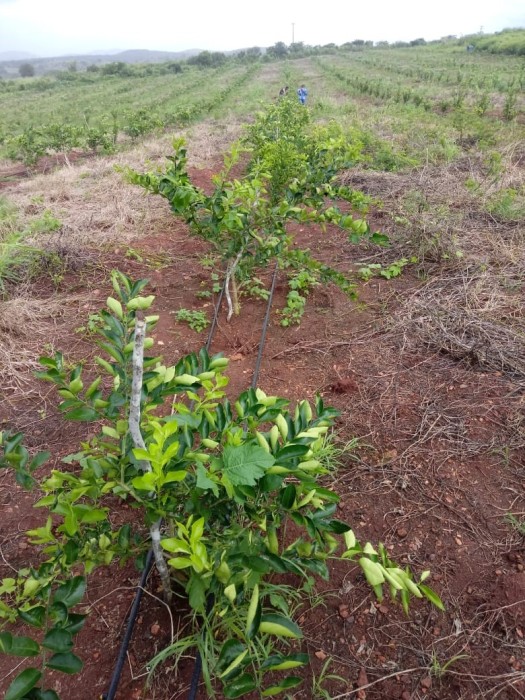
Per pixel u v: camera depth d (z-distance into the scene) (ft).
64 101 111.45
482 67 97.45
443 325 12.84
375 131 35.24
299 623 6.77
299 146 19.71
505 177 22.97
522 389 10.74
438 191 21.61
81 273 16.30
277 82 102.73
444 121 37.81
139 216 20.39
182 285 15.83
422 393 10.83
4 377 11.72
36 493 8.76
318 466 4.83
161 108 71.05
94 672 6.30
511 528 8.00
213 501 5.19
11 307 13.93
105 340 13.04
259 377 11.56
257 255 12.60
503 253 16.26
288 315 13.84
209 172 27.58
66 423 10.37
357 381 11.24
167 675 6.21
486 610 6.92
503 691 6.10
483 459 9.21
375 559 5.04
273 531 5.10
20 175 37.50
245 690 4.16
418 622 6.82
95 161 33.94
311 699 6.02
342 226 10.90
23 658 6.45
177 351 12.66
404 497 8.54
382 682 6.21
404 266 16.12
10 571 7.48
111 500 8.39
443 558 7.60
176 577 6.78
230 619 5.65
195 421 5.18
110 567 7.45
